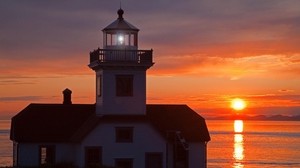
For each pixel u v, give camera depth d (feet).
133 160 202.59
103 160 200.85
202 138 211.00
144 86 204.64
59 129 212.64
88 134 199.62
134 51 203.41
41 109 219.41
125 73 203.41
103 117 200.64
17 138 206.28
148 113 219.00
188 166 209.97
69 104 223.71
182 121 216.74
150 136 203.72
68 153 210.59
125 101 203.31
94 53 208.54
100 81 207.21
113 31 205.36
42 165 202.28
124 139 202.39
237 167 482.69
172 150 205.46
